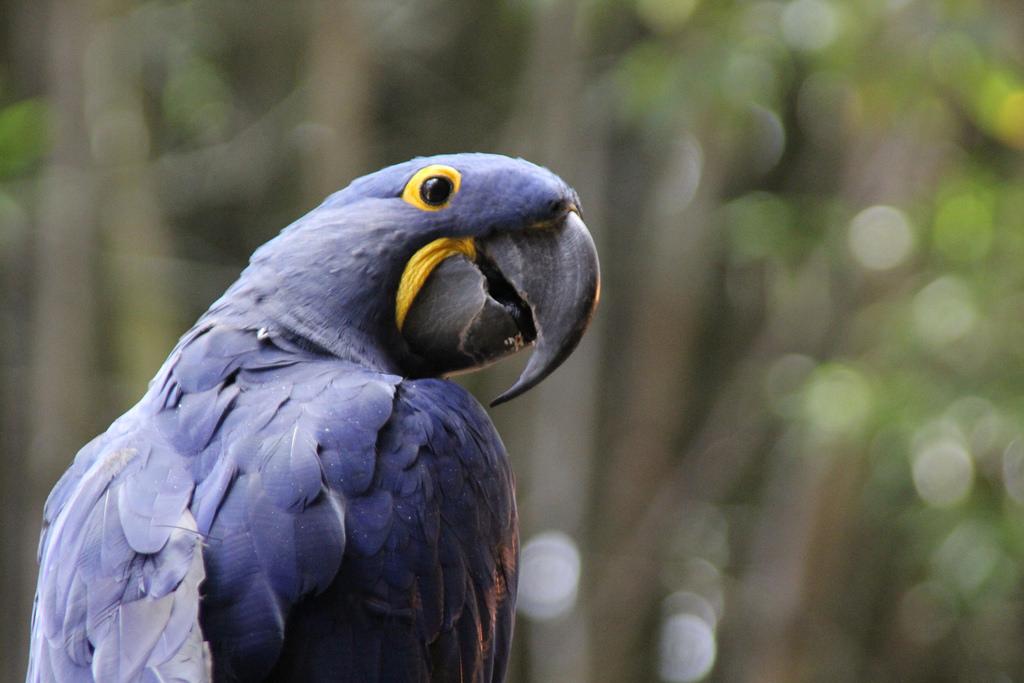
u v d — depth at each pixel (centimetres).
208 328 466
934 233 1135
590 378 1317
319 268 484
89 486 424
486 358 510
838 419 1074
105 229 1245
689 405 1502
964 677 1494
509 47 1429
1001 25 1030
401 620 419
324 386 443
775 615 1284
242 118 1421
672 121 1141
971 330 1089
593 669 1326
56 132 1215
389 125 1421
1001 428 1067
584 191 1326
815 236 1188
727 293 1484
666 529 1393
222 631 388
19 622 1323
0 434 1345
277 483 406
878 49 1008
